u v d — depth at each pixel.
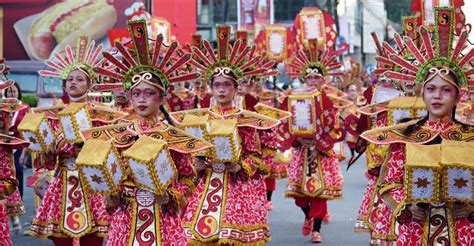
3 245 8.22
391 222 8.17
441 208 5.83
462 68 5.91
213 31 37.06
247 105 9.90
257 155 8.89
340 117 13.77
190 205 8.78
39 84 28.19
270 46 17.39
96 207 8.66
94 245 8.78
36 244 11.25
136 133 6.52
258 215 8.90
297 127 11.78
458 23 7.05
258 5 29.62
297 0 40.44
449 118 6.02
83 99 8.96
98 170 5.94
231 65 8.98
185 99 13.87
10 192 8.34
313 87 13.23
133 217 6.41
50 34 32.66
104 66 8.98
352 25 43.88
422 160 5.45
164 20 14.56
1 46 32.75
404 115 8.30
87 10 32.59
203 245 8.70
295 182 11.87
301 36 15.76
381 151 8.28
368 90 9.86
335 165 11.98
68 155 8.59
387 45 7.41
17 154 13.21
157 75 6.58
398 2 49.88
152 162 5.92
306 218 11.92
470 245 5.76
